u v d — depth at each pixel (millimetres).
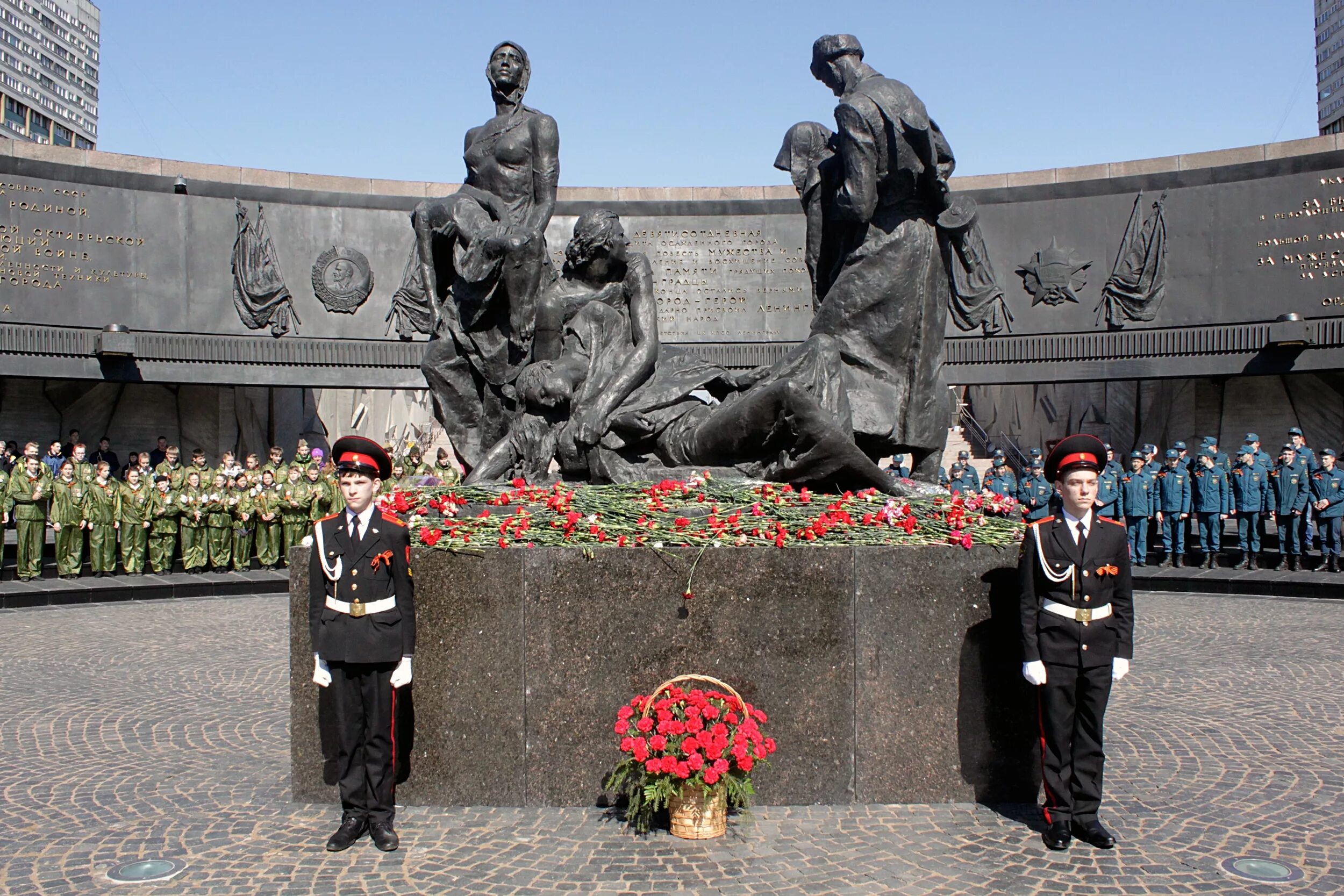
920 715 5035
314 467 16594
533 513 5508
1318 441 15891
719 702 4730
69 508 14078
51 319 14781
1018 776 5047
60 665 8930
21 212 14656
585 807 4992
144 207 15312
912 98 6574
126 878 4211
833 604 5012
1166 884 4125
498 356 7660
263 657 9344
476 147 8312
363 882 4168
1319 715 6910
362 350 16016
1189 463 15281
